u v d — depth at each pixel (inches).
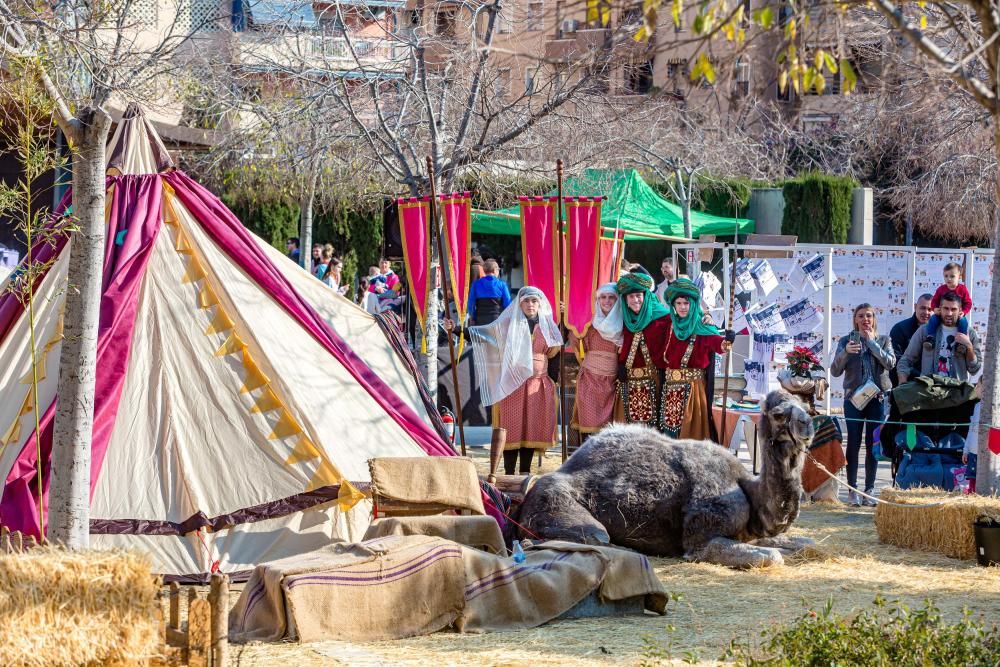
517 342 480.4
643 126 933.8
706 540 359.3
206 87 581.0
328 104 610.5
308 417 352.2
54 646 204.1
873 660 208.7
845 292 670.5
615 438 385.1
